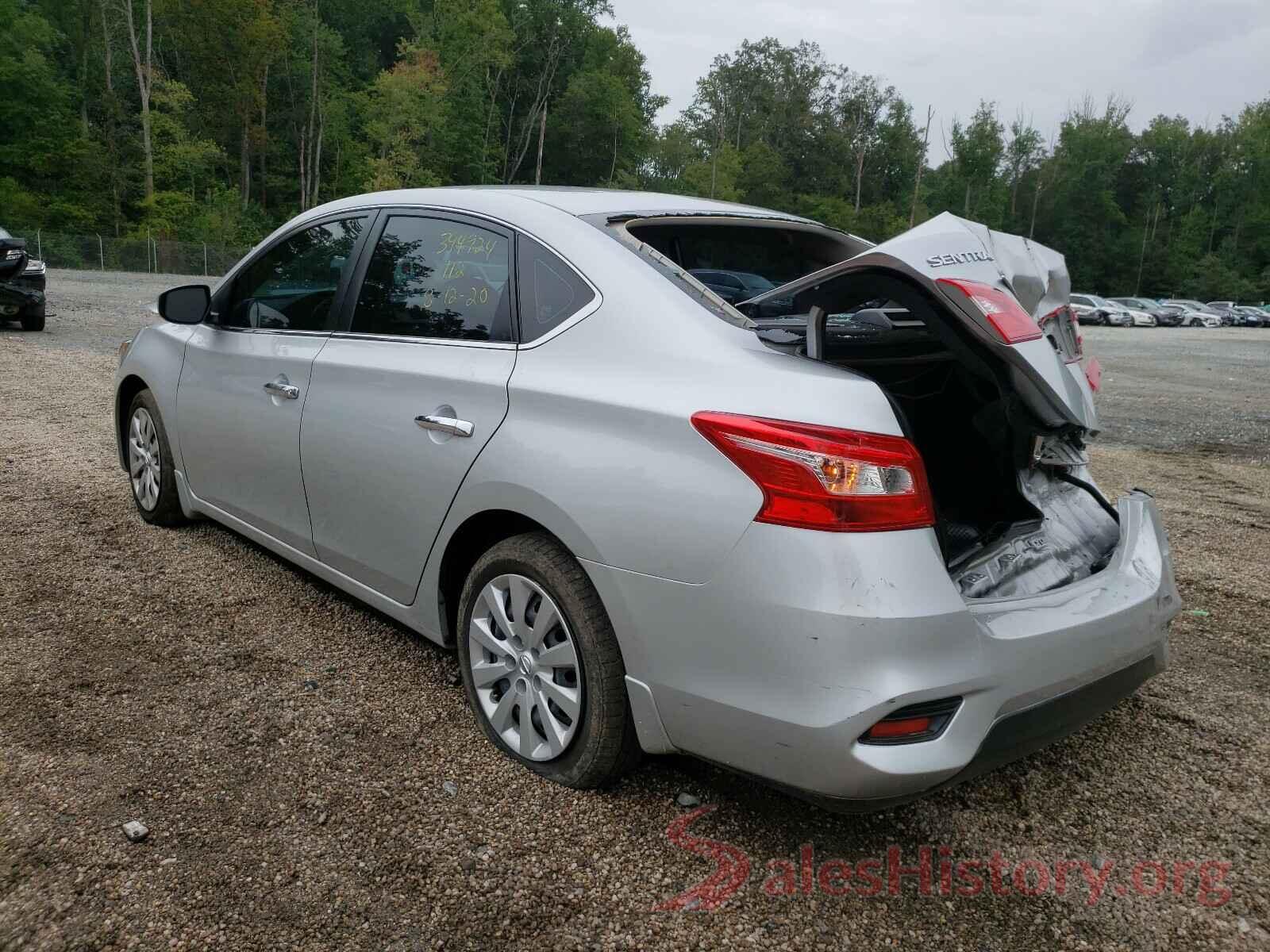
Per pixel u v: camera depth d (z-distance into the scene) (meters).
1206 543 5.18
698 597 2.12
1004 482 2.68
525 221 2.76
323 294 3.40
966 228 2.46
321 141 73.50
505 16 80.56
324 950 1.96
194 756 2.65
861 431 2.01
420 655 3.35
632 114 83.12
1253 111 97.62
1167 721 3.11
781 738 2.03
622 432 2.26
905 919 2.13
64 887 2.11
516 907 2.11
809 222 3.31
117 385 4.70
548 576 2.44
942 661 1.99
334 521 3.22
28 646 3.29
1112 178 93.06
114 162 59.31
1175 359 20.88
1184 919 2.17
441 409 2.73
